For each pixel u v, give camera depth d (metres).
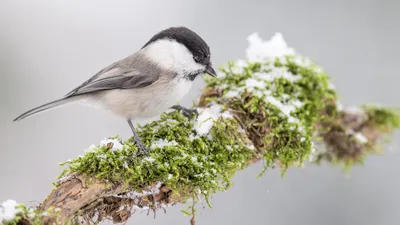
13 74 11.34
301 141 5.87
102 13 12.07
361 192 10.09
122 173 4.55
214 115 5.71
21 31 11.69
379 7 12.01
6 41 11.49
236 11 12.07
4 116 10.95
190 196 4.89
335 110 7.11
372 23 12.00
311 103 6.39
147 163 4.73
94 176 4.47
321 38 11.99
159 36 6.50
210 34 11.95
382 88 11.59
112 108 6.43
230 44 11.83
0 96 11.09
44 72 11.54
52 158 10.43
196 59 6.35
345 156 7.51
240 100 6.01
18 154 10.43
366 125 7.44
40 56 11.61
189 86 6.54
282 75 6.43
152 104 6.35
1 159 10.31
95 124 10.89
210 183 4.91
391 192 10.01
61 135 10.70
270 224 9.58
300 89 6.40
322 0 12.08
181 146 5.10
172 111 6.35
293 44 11.98
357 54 11.85
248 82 6.23
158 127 5.58
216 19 12.05
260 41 6.95
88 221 4.56
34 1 11.88
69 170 4.56
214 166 5.12
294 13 12.07
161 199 4.86
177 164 4.83
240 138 5.54
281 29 11.95
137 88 6.24
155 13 12.15
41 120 10.81
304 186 10.09
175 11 12.13
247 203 9.80
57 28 11.87
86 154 4.62
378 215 9.88
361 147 7.43
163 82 6.28
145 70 6.29
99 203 4.61
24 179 10.08
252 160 5.89
